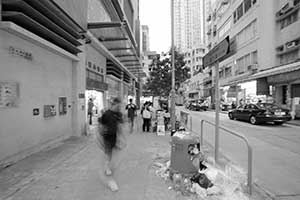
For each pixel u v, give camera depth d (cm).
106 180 506
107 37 1518
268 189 479
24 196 429
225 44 498
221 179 479
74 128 1080
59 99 948
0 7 601
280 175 566
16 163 636
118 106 550
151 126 1348
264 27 2545
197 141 500
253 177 547
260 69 2612
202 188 441
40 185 480
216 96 619
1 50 609
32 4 713
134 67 2903
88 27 1220
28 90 724
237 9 3434
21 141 686
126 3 2661
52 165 619
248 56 3048
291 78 1941
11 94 641
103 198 423
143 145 905
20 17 644
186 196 431
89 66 1350
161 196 432
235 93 3409
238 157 740
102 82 1650
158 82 2623
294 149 855
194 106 4031
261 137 1126
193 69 8325
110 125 536
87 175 540
